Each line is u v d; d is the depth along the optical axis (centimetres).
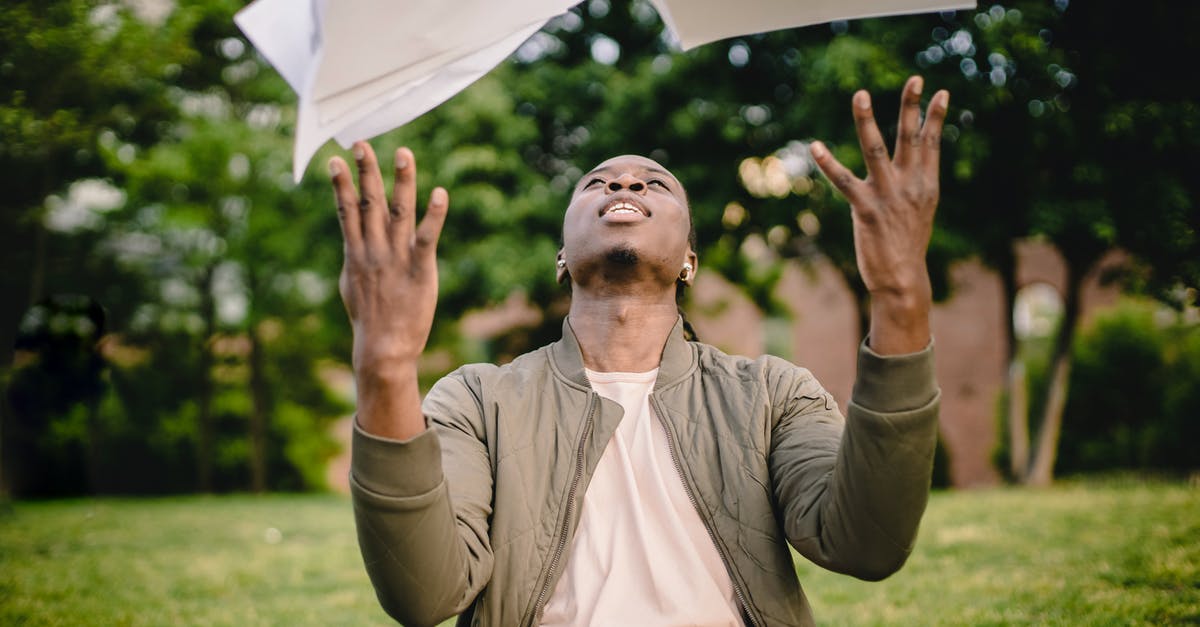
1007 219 920
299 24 168
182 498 1185
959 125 862
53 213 1222
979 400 1592
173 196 1294
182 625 384
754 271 1450
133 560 531
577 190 218
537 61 1120
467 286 1117
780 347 1853
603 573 183
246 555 554
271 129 1275
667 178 217
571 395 197
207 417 1476
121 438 1473
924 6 192
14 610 398
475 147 1064
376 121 190
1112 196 773
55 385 830
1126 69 759
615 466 192
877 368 154
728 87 982
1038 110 802
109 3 850
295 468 1567
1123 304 1337
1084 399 1321
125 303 1466
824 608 390
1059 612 349
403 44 159
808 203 1018
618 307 205
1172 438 1211
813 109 905
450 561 161
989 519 579
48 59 783
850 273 1106
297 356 1555
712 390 199
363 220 147
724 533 184
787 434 191
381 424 152
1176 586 371
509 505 185
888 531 159
